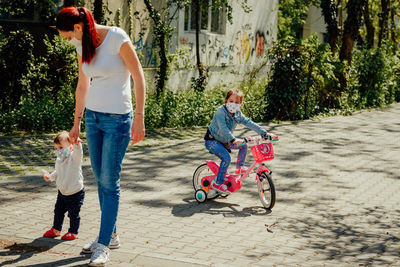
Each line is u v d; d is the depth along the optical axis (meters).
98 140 4.41
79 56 4.42
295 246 5.27
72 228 5.05
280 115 15.69
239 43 23.19
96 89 4.32
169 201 6.89
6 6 13.72
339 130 14.09
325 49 16.36
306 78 16.03
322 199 7.30
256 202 7.01
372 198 7.47
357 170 9.35
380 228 6.05
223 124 6.64
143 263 4.44
